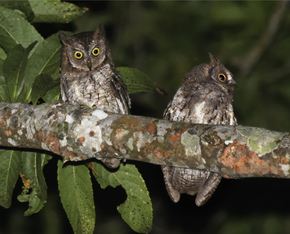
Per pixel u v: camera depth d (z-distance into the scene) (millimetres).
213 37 15383
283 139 5473
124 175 8602
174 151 6039
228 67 15070
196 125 6055
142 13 16016
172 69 15398
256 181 16297
